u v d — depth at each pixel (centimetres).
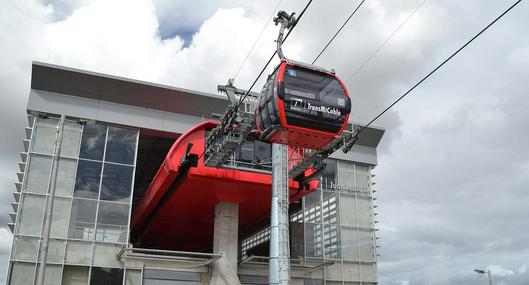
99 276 2820
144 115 3278
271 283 1880
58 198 2914
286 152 2061
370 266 3566
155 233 4222
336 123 1822
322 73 1859
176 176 2792
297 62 1833
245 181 2822
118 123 3191
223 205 3058
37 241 2802
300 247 3409
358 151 3831
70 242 2842
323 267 3394
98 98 3206
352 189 3728
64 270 2792
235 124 2286
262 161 2934
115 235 2945
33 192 2888
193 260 2964
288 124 1759
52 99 3111
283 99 1748
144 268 2894
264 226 3812
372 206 3750
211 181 2797
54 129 3069
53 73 3081
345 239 3559
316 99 1800
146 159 4169
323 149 2148
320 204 3572
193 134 2833
